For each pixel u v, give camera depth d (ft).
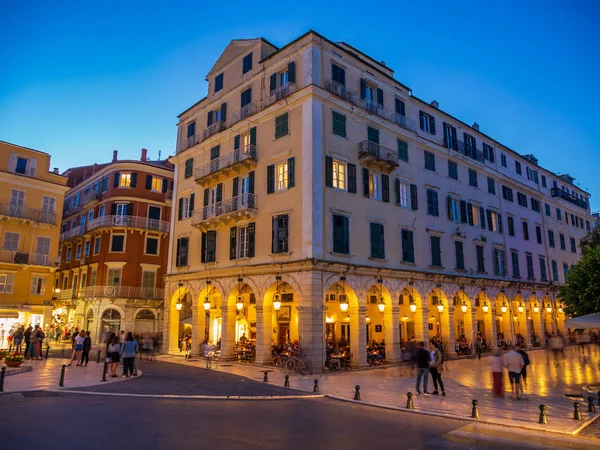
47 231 120.78
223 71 108.68
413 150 104.53
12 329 110.11
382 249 90.02
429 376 71.51
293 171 83.61
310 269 76.28
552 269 150.00
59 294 155.43
